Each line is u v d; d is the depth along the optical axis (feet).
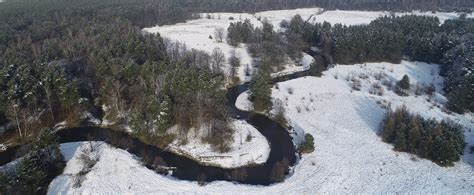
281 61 482.69
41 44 480.64
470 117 351.25
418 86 414.62
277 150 292.81
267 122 337.52
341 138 306.76
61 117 323.98
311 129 323.16
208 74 355.77
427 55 504.43
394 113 320.09
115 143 285.64
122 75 352.28
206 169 264.11
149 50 439.22
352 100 382.01
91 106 340.39
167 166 264.93
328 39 543.39
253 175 260.01
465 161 273.54
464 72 396.37
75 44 463.83
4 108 290.35
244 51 532.73
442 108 366.84
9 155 278.46
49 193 231.50
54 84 316.40
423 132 286.25
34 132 301.63
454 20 617.21
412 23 595.06
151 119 294.66
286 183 249.55
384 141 301.02
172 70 341.82
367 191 240.94
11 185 215.72
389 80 442.50
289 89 399.85
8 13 645.51
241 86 419.54
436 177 254.88
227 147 282.15
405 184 247.70
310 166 266.77
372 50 501.56
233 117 342.85
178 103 303.07
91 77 379.35
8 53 413.80
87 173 250.37
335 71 468.34
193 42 564.30
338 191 240.94
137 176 250.16
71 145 284.41
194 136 293.02
